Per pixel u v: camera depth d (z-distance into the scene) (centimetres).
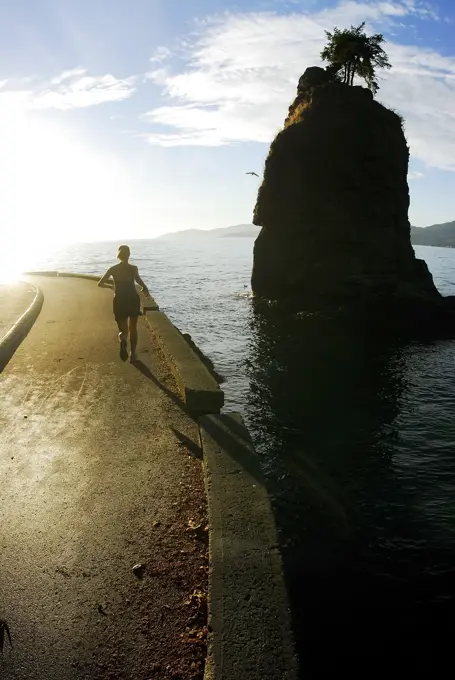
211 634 266
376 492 949
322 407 1473
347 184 3459
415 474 1030
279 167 3738
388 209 3509
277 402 1512
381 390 1678
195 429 580
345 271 3466
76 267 6981
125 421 605
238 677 241
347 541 781
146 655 268
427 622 607
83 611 297
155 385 745
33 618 290
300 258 3675
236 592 295
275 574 311
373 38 3744
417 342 2573
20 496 430
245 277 6550
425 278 3828
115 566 339
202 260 11725
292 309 3484
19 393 711
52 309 1465
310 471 1034
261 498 397
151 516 401
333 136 3469
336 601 641
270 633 267
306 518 848
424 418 1390
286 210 3741
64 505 416
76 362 876
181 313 3378
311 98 3684
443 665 543
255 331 2775
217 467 448
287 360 2109
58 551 353
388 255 3491
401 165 3612
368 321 3102
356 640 575
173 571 335
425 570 711
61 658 264
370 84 3825
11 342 957
